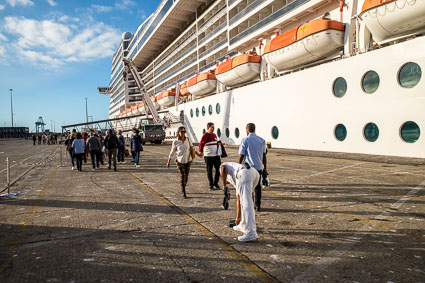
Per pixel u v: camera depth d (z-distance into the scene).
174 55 45.22
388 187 6.89
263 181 5.08
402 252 3.32
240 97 23.36
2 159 18.42
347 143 14.45
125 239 3.95
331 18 17.11
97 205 5.93
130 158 16.72
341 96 14.73
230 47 25.88
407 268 2.93
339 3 16.38
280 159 13.30
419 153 11.46
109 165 12.02
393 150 12.39
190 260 3.26
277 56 18.55
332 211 5.08
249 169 4.07
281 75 20.31
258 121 21.17
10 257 3.44
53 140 49.50
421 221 4.43
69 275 2.96
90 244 3.80
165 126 35.53
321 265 3.05
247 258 3.27
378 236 3.84
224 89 28.09
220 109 26.64
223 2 31.78
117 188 7.76
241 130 23.38
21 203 6.32
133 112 57.12
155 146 28.53
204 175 9.78
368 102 13.31
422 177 7.94
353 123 14.06
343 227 4.23
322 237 3.86
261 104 20.78
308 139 16.78
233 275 2.88
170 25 43.16
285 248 3.53
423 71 11.12
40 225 4.68
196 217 4.92
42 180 9.59
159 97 44.28
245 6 24.25
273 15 20.31
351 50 15.26
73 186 8.28
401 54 11.83
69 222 4.80
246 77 23.31
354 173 8.92
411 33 12.48
